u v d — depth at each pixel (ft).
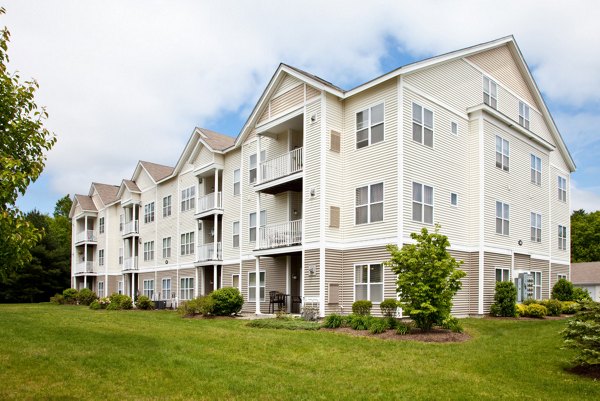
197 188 102.89
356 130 66.28
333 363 35.65
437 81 67.51
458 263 48.32
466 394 27.86
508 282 67.31
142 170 130.52
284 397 26.81
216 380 29.96
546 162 88.84
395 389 28.78
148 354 37.01
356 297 63.21
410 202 60.75
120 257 142.92
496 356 38.11
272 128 76.28
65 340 43.78
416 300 47.29
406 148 61.11
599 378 31.78
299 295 75.10
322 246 63.52
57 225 229.25
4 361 33.71
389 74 62.03
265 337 46.65
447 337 46.11
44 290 179.52
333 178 65.87
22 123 26.73
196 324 59.77
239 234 88.79
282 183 71.97
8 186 24.08
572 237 184.65
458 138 70.08
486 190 70.90
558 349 40.45
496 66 80.64
